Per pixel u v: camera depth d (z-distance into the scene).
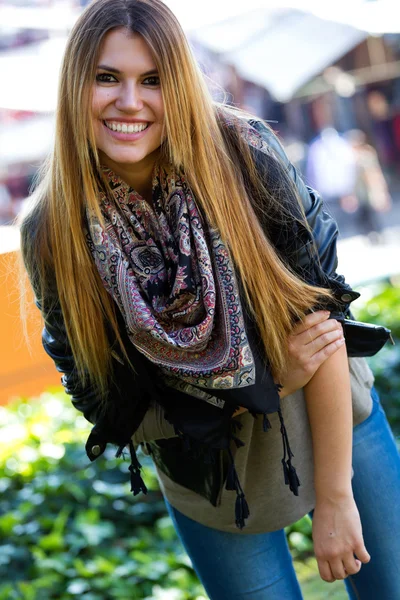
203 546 3.88
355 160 23.55
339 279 3.52
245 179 3.38
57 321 3.64
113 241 3.30
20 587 6.32
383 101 28.73
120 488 7.82
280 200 3.36
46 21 12.57
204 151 3.23
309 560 6.80
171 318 3.29
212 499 3.70
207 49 22.48
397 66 27.91
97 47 3.14
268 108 25.20
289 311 3.42
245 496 3.73
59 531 7.14
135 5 3.16
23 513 7.50
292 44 23.81
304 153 25.70
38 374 10.74
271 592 3.83
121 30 3.13
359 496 3.80
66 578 6.51
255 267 3.31
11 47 15.10
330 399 3.52
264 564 3.85
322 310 3.46
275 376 3.46
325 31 24.14
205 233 3.29
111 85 3.18
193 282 3.22
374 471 3.81
